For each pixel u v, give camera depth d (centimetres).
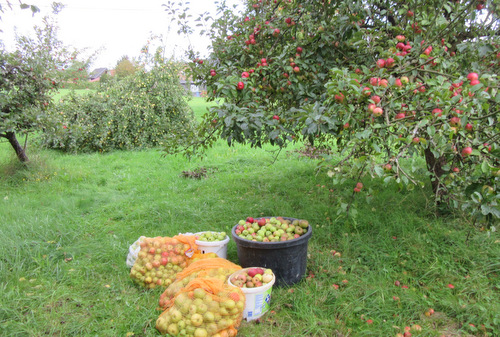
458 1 373
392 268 360
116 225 503
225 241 373
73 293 332
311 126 276
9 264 377
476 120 267
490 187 244
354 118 260
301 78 402
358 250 396
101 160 962
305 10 412
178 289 302
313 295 324
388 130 259
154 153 1049
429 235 408
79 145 1080
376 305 303
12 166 762
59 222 493
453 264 358
